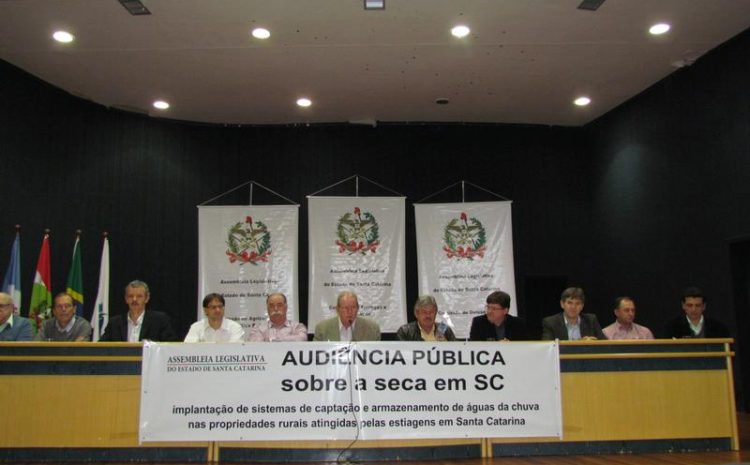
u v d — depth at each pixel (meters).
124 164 8.54
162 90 8.08
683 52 7.12
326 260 8.41
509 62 7.41
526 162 9.55
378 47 7.00
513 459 4.07
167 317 5.34
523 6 6.13
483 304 8.35
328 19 6.38
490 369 4.18
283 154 9.34
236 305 8.27
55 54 7.05
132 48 6.96
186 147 9.11
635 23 6.47
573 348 4.29
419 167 9.38
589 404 4.25
